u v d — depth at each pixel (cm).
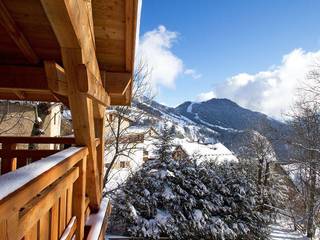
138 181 1477
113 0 327
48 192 176
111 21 358
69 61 243
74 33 219
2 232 109
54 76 248
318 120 1841
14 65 369
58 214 228
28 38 339
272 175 2312
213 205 1505
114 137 1509
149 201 1425
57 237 224
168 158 1568
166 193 1436
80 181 306
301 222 1916
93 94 295
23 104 1257
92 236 344
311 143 1825
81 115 299
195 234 1447
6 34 334
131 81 479
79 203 304
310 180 1856
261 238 1656
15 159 448
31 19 305
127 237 1375
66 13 196
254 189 1758
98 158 479
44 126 1331
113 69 450
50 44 351
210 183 1560
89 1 274
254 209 1692
